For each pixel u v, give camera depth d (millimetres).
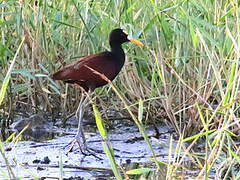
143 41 13117
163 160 10469
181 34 12148
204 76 12000
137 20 13734
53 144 11680
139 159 10609
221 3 12031
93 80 11664
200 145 11422
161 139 11961
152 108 12922
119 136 12352
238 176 7891
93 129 13117
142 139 12055
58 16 13523
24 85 12969
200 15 12672
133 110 12977
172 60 12398
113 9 13656
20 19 13016
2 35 13352
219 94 12391
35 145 11562
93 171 9883
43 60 13750
